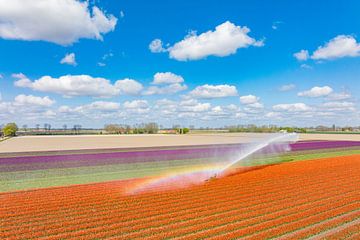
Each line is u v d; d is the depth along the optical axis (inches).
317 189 905.5
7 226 591.2
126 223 612.4
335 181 1019.9
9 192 845.2
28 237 538.0
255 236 540.7
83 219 633.0
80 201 760.3
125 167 1331.2
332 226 597.9
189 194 839.7
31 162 1451.8
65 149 2177.7
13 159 1553.9
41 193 836.6
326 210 701.9
